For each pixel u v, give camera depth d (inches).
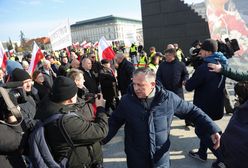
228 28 174.6
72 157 87.1
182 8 691.4
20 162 98.9
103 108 98.9
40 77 205.0
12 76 142.6
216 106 159.9
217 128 107.2
